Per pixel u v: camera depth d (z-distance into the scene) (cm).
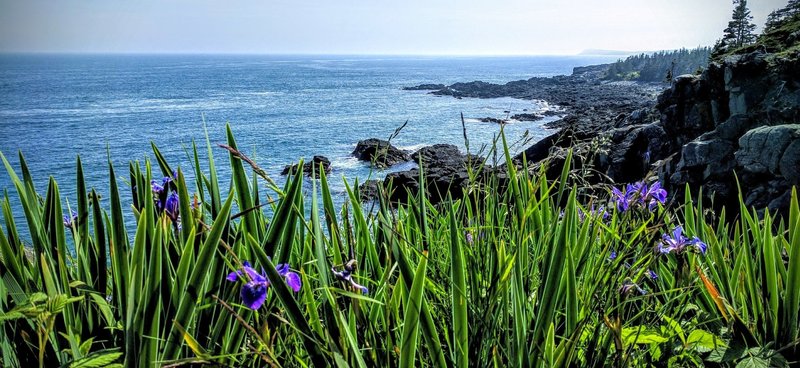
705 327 182
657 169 207
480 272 163
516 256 142
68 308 138
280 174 2733
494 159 194
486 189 206
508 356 129
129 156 4038
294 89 11825
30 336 134
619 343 129
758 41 3097
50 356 133
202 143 4578
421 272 114
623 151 2816
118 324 138
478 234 171
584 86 12700
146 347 119
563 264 135
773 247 168
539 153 2925
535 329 134
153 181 163
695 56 14812
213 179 155
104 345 142
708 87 2400
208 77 16888
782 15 6075
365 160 3466
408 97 9819
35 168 3441
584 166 207
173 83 13888
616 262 162
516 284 138
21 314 108
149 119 6688
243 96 10044
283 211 143
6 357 121
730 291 184
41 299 112
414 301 114
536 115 6341
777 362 149
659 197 205
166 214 158
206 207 178
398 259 136
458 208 200
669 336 156
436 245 189
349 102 8731
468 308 149
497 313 139
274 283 116
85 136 5331
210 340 131
